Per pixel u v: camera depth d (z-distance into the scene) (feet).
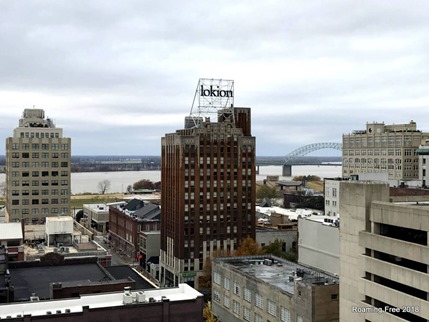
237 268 358.23
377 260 207.21
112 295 231.50
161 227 588.91
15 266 328.49
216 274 378.12
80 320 208.44
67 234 481.87
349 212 226.17
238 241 556.51
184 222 537.65
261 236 568.00
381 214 207.72
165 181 577.02
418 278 186.39
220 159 552.41
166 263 571.69
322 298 260.21
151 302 220.64
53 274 313.53
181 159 537.24
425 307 183.62
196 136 541.34
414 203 224.12
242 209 559.38
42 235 523.29
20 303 216.33
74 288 255.50
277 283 314.35
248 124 609.42
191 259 539.29
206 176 547.08
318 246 424.87
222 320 367.66
